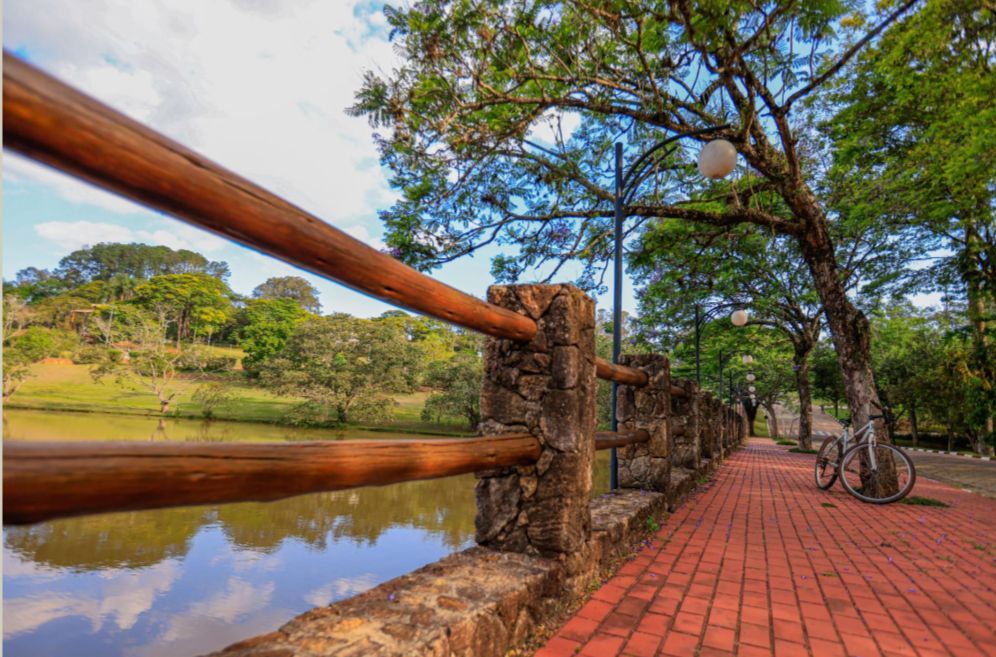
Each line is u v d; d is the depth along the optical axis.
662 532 4.15
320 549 7.04
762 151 6.47
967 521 5.00
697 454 7.05
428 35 4.71
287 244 1.23
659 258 10.20
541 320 2.63
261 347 50.66
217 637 4.54
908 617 2.50
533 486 2.51
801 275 14.33
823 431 42.34
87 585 5.63
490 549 2.52
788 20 4.55
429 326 57.50
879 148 7.86
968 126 5.03
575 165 7.16
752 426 37.19
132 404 31.20
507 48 5.11
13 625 4.68
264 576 5.96
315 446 1.35
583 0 4.82
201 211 1.03
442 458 1.85
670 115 6.26
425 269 6.99
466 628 1.65
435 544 7.37
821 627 2.36
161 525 8.19
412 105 5.07
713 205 8.28
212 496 1.07
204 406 30.44
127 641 4.41
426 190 6.46
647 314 15.84
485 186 7.14
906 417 29.45
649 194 8.05
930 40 4.80
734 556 3.51
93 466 0.85
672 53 5.76
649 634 2.23
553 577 2.31
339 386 27.39
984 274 9.20
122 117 0.88
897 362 23.11
